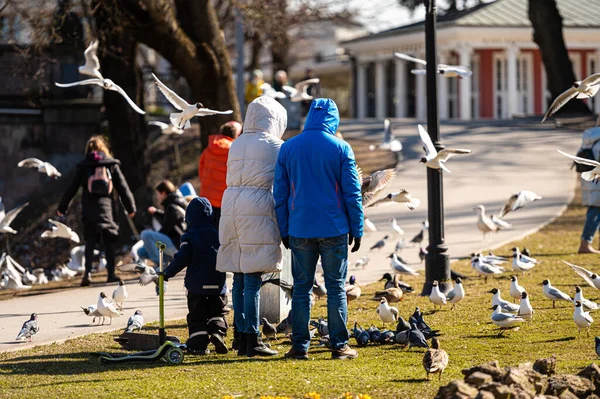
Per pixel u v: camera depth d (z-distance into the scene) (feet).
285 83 104.22
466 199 70.33
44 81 81.51
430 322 32.37
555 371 23.63
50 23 69.67
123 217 75.87
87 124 82.48
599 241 52.75
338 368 25.44
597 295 36.70
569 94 29.89
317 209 26.53
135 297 40.65
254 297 27.71
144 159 78.18
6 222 40.47
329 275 27.02
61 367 26.89
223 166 39.68
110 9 62.85
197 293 28.43
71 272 51.42
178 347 26.99
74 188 46.50
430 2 38.06
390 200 31.37
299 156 26.78
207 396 22.50
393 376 24.18
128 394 22.90
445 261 38.22
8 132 82.84
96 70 33.50
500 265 45.44
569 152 91.91
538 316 32.81
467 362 25.85
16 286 43.60
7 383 24.72
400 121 122.72
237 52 83.15
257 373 25.03
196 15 65.16
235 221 27.40
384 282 42.04
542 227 58.54
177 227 45.39
